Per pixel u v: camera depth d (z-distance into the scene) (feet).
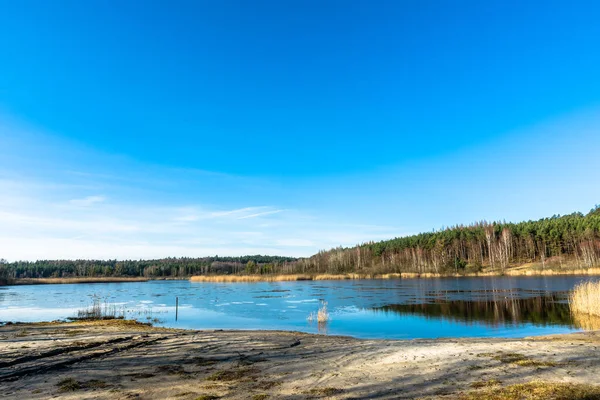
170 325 96.68
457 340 57.31
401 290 193.67
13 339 62.18
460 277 305.94
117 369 39.75
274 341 58.75
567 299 128.67
